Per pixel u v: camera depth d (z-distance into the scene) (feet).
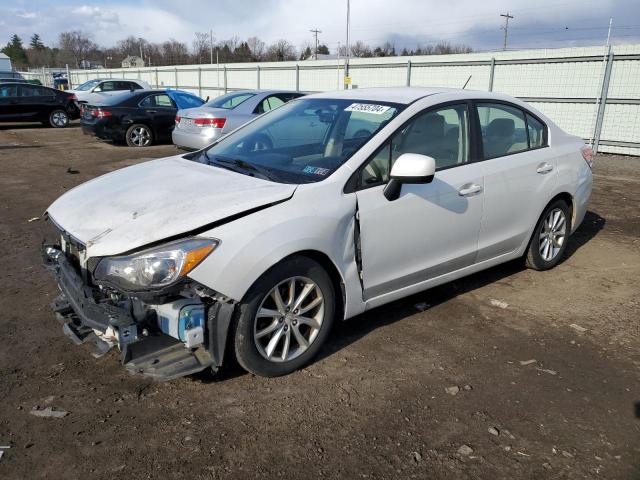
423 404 10.09
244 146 13.75
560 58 49.75
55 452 8.61
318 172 11.54
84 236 10.10
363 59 67.97
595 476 8.39
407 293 12.95
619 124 46.83
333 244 10.85
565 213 17.19
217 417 9.57
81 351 11.64
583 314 14.16
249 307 9.95
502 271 17.21
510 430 9.42
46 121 63.67
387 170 12.03
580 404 10.22
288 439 9.05
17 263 17.02
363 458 8.66
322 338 11.26
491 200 14.16
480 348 12.24
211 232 9.61
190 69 104.94
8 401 9.84
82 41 341.21
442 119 13.33
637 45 44.65
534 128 16.07
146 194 11.05
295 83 79.15
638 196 28.89
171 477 8.16
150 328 9.75
